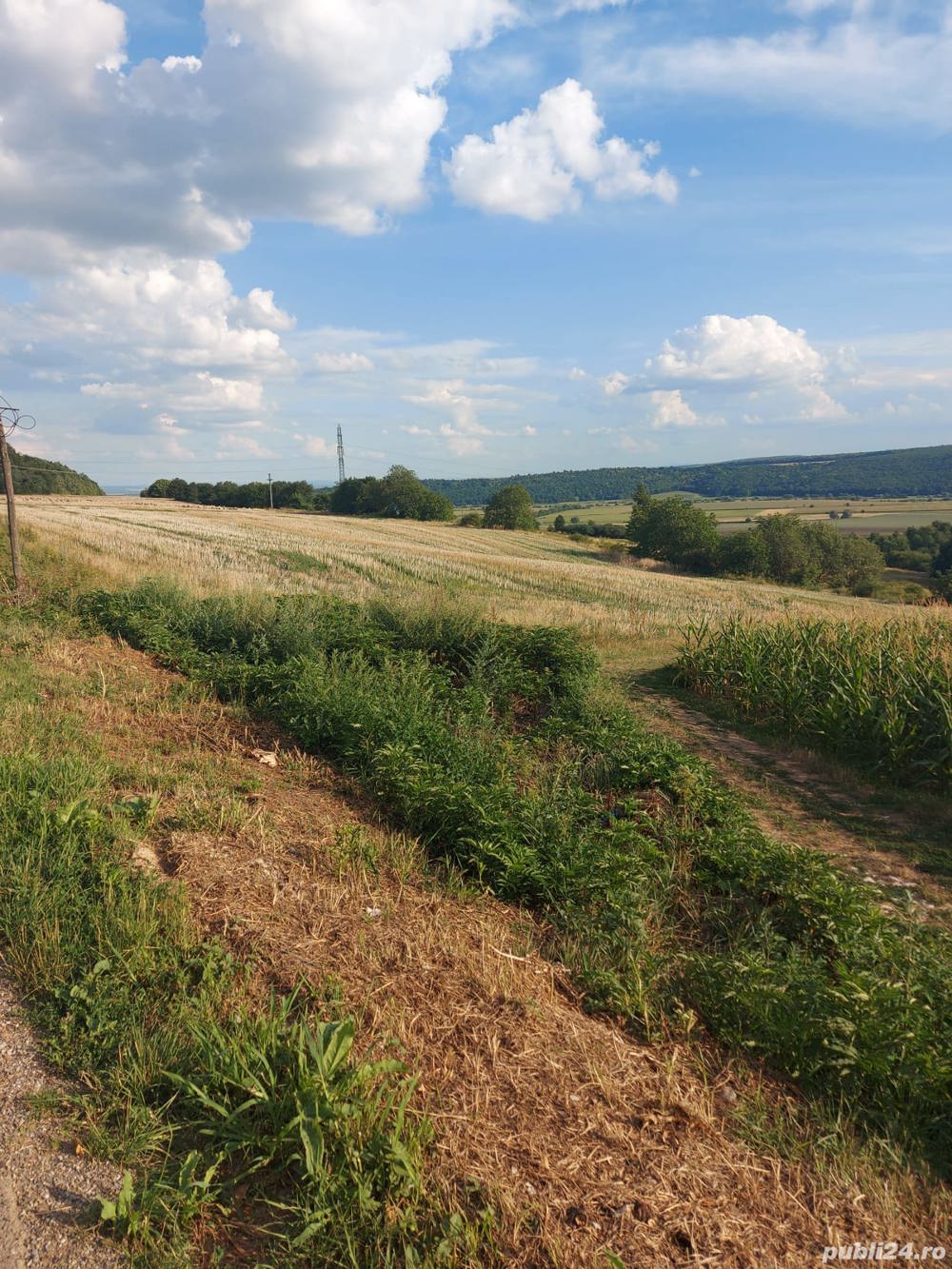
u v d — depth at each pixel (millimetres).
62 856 4453
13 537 15117
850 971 4473
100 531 34219
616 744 8734
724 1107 3480
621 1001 4133
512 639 13086
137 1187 2609
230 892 4473
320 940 4129
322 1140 2662
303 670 10086
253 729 8758
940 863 6793
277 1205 2533
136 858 4684
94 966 3592
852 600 37969
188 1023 3258
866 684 9898
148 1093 3014
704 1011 4262
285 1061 3061
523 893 5449
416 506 97562
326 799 6719
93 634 12438
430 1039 3436
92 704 8430
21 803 5078
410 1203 2598
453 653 12750
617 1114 3195
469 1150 2834
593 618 19375
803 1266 2635
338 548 39469
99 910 4008
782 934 5246
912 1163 3332
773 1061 3963
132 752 7066
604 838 6258
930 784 8695
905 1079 3684
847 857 6910
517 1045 3486
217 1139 2840
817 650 11797
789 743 10461
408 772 6867
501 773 7520
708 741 10609
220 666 10891
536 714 11117
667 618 20734
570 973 4465
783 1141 3295
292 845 5383
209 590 18484
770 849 6090
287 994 3592
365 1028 3418
